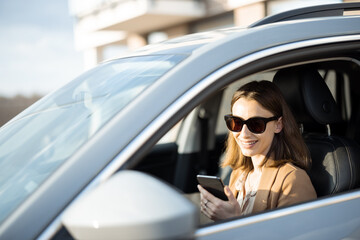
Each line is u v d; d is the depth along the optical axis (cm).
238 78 130
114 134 113
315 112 181
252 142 173
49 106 159
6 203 112
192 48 141
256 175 183
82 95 152
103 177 107
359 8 181
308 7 172
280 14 166
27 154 129
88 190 106
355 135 202
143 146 113
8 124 163
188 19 1619
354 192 139
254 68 133
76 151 113
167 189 90
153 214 84
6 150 138
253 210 174
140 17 1580
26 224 102
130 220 83
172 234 83
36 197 105
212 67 128
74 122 135
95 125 125
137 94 128
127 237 84
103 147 111
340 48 148
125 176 94
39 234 101
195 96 122
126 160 110
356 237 131
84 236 86
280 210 127
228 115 176
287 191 165
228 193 152
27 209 103
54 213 103
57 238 102
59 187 106
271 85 173
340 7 178
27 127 149
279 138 177
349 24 153
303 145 175
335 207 133
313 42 143
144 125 115
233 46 134
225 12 1428
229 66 129
